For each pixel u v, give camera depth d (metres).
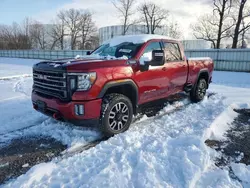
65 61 3.64
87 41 56.56
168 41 4.91
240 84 10.41
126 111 3.86
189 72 5.51
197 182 2.52
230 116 4.95
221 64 18.58
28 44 60.31
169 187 2.37
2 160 3.08
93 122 3.46
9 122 4.55
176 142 3.38
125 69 3.74
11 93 7.45
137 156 2.96
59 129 4.08
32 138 3.78
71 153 3.26
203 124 4.16
